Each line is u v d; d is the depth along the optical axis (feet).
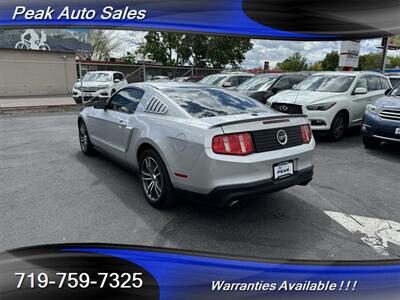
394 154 20.06
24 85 67.67
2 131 26.89
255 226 10.49
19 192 13.15
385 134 19.03
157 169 11.41
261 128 9.76
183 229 10.24
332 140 23.63
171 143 10.26
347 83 25.09
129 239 9.62
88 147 18.19
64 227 10.24
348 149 21.38
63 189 13.53
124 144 13.39
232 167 9.14
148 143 11.32
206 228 10.32
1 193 13.03
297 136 10.77
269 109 12.47
